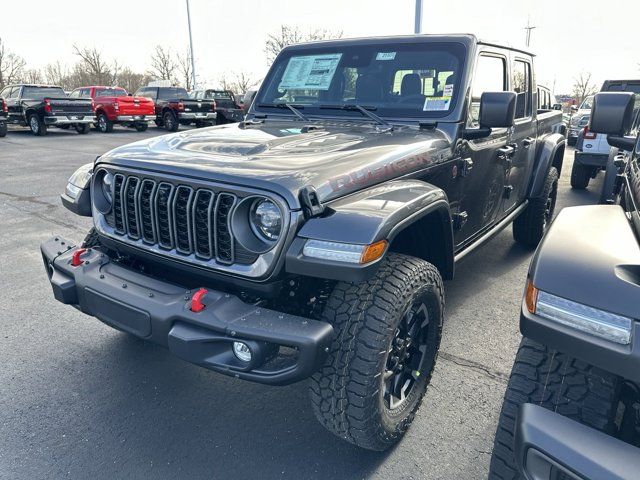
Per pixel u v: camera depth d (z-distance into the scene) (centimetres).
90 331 357
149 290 220
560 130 559
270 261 199
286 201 196
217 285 230
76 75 4341
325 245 191
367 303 211
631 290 137
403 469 234
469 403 282
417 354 260
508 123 286
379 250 193
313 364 189
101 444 247
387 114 324
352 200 213
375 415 216
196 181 215
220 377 304
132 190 244
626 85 888
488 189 369
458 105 306
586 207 195
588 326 140
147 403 279
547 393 169
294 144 258
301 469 233
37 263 491
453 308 407
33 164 1123
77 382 297
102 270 240
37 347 335
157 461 237
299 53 379
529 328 152
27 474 227
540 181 481
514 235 551
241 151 241
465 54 316
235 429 260
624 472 123
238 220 203
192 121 2175
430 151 278
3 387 290
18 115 1889
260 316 197
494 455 179
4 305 396
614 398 161
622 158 344
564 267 151
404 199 220
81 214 285
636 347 132
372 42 348
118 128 2322
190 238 220
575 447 129
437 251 274
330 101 350
